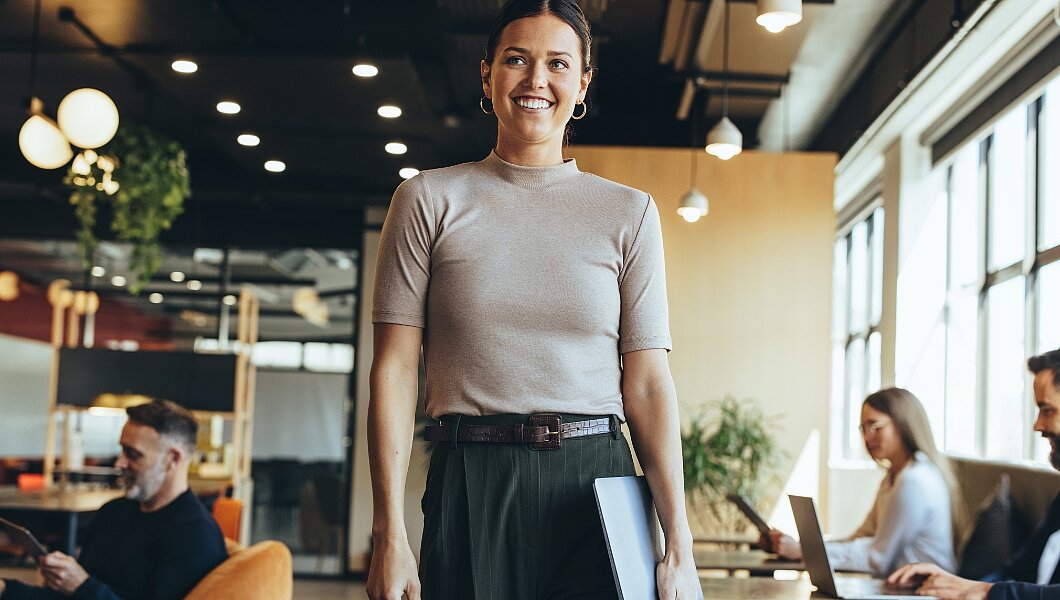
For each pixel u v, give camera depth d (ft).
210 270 35.83
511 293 5.16
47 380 36.19
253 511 35.27
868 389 33.96
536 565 5.07
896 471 13.46
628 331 5.44
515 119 5.30
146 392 31.58
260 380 35.73
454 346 5.19
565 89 5.31
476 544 5.02
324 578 34.78
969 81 22.88
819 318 26.09
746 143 31.07
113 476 28.53
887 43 24.86
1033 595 9.56
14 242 35.32
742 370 25.96
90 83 24.90
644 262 5.42
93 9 20.03
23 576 23.45
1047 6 18.65
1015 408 21.77
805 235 26.35
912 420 13.28
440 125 25.52
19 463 33.58
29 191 32.78
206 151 31.32
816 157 26.55
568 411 5.17
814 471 25.50
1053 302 20.25
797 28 22.74
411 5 21.83
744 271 26.27
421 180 5.39
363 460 35.22
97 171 23.47
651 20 25.67
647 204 5.47
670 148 27.81
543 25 5.28
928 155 27.17
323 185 32.42
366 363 35.65
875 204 32.68
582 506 5.11
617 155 26.66
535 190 5.35
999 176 23.31
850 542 13.67
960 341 25.63
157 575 10.34
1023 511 13.30
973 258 24.89
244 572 9.95
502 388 5.14
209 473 30.99
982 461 15.89
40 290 35.35
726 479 23.85
